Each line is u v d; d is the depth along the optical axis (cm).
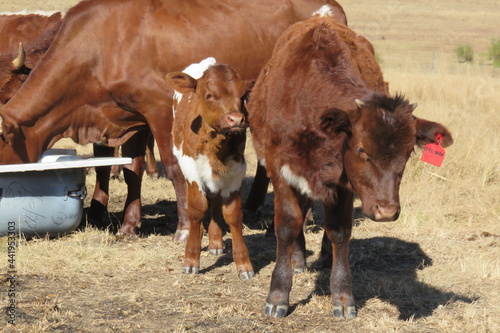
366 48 704
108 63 905
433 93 1991
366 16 7181
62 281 724
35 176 847
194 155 730
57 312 634
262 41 952
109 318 627
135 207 932
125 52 900
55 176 857
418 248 852
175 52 905
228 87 689
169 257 817
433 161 547
